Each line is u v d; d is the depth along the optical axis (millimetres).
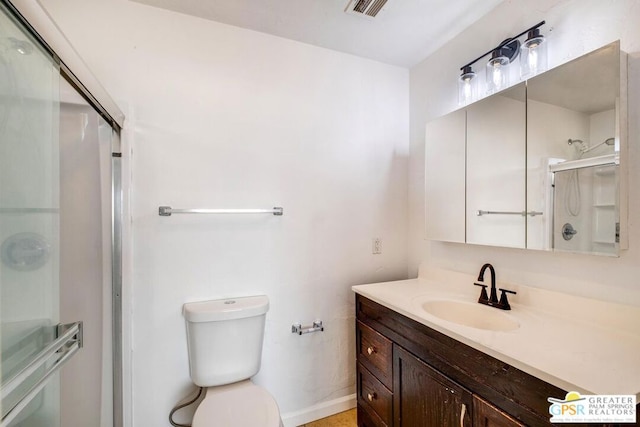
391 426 1404
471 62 1608
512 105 1357
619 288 1047
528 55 1331
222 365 1417
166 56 1506
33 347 792
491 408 922
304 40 1771
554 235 1194
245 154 1655
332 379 1873
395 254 2072
